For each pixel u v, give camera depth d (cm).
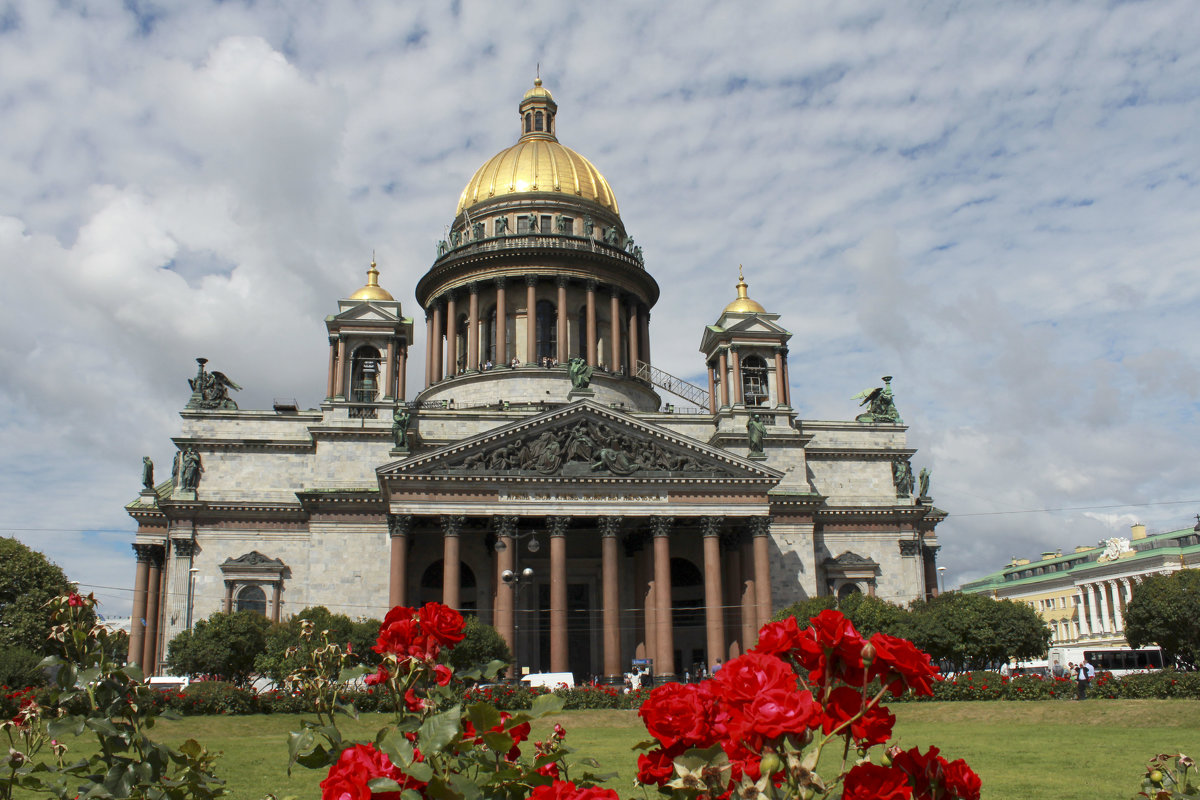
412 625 1163
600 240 12288
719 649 8412
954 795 752
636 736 5138
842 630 781
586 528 9388
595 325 11775
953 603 8194
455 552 8188
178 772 1242
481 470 8350
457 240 12550
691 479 8619
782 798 739
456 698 1166
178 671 7594
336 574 9038
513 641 8100
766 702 712
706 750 745
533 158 12750
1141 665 9938
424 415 9988
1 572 7944
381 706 5369
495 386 11256
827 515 10331
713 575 8550
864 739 795
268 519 9544
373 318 10038
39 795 2748
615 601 8306
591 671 9562
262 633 7594
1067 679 6669
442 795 885
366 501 9194
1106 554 17212
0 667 5031
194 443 9744
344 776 796
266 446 9825
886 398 11119
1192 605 8144
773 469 8944
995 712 5884
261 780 3375
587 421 8750
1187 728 5025
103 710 1171
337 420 9712
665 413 10775
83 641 1191
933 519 11588
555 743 1228
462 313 12088
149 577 9775
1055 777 3331
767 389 10806
